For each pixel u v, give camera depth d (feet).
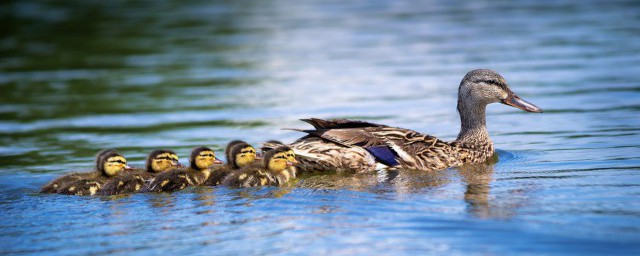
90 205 36.83
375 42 92.73
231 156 42.78
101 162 41.42
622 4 115.24
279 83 72.74
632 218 32.04
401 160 43.55
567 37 91.04
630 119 54.03
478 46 87.66
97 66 83.87
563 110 58.49
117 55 89.35
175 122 59.36
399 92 67.15
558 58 79.05
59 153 50.52
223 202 36.63
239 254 29.96
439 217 33.04
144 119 60.85
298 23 108.47
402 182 40.04
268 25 106.73
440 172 42.88
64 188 39.32
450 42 90.99
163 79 76.69
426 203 35.24
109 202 37.29
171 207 36.04
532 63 77.10
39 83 76.33
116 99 68.54
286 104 64.23
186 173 40.55
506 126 55.52
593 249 28.96
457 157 44.96
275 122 58.18
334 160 42.78
